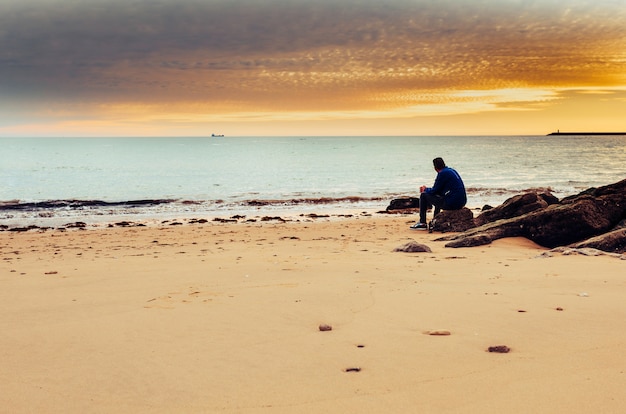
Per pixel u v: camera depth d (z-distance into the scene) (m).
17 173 53.31
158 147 173.00
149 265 10.38
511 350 4.67
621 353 4.46
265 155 102.94
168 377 4.26
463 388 3.84
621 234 10.95
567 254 10.38
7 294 7.79
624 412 3.35
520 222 13.15
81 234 17.77
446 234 15.62
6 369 4.55
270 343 5.09
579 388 3.75
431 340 5.04
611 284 7.47
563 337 4.99
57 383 4.20
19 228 19.44
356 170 56.75
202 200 30.03
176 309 6.52
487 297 6.84
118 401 3.83
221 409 3.63
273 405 3.67
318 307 6.47
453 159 79.56
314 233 17.12
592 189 15.57
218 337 5.31
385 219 22.08
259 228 18.95
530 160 75.56
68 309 6.75
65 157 91.62
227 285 8.00
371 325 5.64
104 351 4.96
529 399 3.60
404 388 3.88
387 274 8.77
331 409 3.57
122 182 43.56
